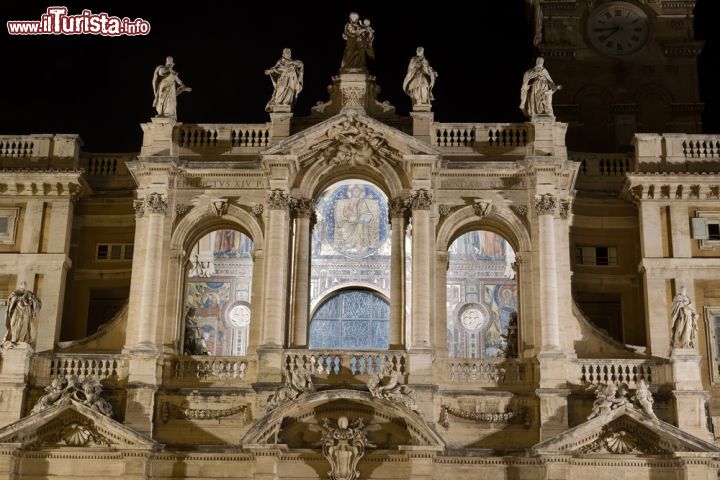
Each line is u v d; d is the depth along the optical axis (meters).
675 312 43.75
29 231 47.34
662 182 46.75
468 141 47.06
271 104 47.25
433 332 44.38
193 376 44.25
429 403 42.66
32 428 41.97
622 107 56.62
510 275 53.84
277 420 41.31
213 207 46.16
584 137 56.47
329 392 41.47
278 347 43.44
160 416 43.38
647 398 41.69
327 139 46.16
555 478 40.97
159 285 45.09
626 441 41.81
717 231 46.62
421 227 44.84
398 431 42.28
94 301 50.12
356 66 47.91
